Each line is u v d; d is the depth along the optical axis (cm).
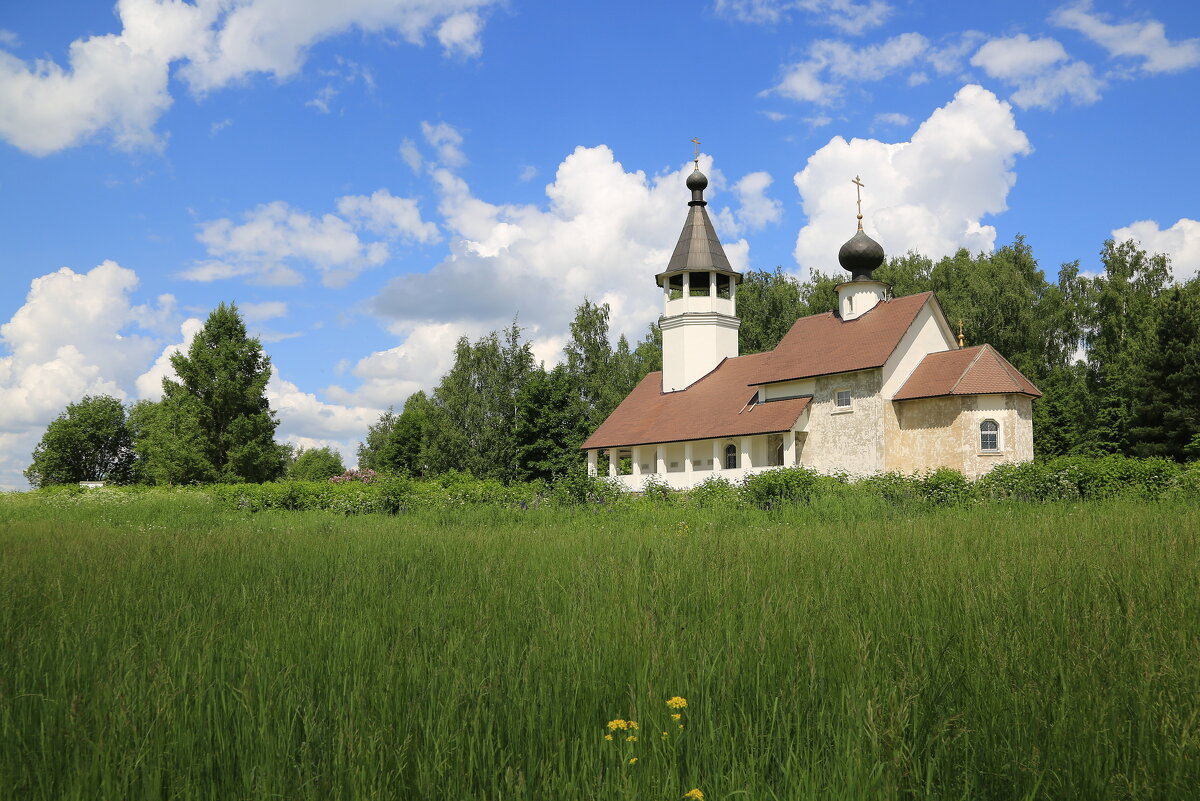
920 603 650
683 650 521
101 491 4316
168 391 6600
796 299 7475
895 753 348
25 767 368
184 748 391
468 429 6550
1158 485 2205
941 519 1739
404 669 495
